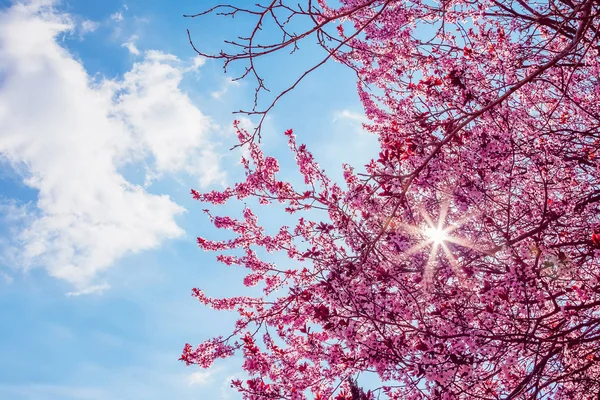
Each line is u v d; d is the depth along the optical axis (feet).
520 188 16.70
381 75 20.33
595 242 14.20
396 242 14.93
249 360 17.79
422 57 19.95
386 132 18.15
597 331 14.87
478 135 14.93
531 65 17.84
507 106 15.62
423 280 14.67
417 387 13.85
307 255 16.46
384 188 14.99
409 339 15.34
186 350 18.97
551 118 18.47
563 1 17.53
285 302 18.49
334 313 14.66
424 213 15.65
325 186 18.53
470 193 14.67
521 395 14.57
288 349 19.26
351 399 16.17
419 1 19.20
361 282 15.02
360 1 18.74
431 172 14.79
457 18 19.22
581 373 15.97
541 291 13.85
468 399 15.61
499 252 15.47
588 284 15.84
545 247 13.83
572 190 16.94
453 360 13.35
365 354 14.43
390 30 18.97
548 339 13.58
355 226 16.08
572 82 18.34
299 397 16.66
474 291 14.65
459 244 15.37
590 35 17.37
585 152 17.38
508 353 13.91
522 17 18.17
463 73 15.56
